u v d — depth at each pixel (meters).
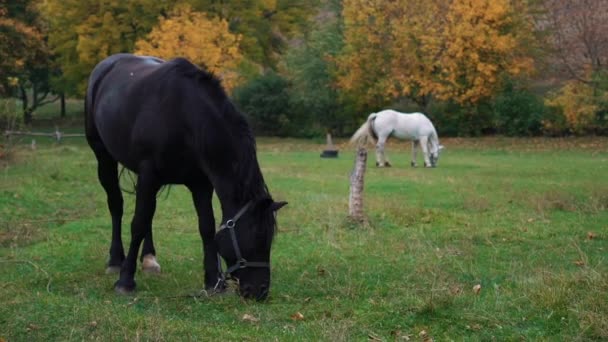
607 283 6.03
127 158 6.65
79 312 5.44
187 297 6.33
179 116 6.12
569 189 14.60
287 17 45.69
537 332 5.17
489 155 27.53
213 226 6.55
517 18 34.28
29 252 8.43
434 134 22.69
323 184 16.23
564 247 8.68
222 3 42.12
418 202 12.92
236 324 5.51
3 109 19.89
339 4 46.50
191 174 6.36
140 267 7.60
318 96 39.56
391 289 6.57
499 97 35.56
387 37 36.94
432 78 34.97
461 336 5.16
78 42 40.56
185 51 34.81
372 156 28.31
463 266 7.56
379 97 38.69
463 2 33.16
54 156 20.95
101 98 7.06
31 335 4.98
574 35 31.94
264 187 5.86
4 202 11.53
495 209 12.12
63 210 11.80
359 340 5.09
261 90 40.09
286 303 6.12
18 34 30.64
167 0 40.44
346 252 8.38
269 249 5.72
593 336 5.02
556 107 34.09
